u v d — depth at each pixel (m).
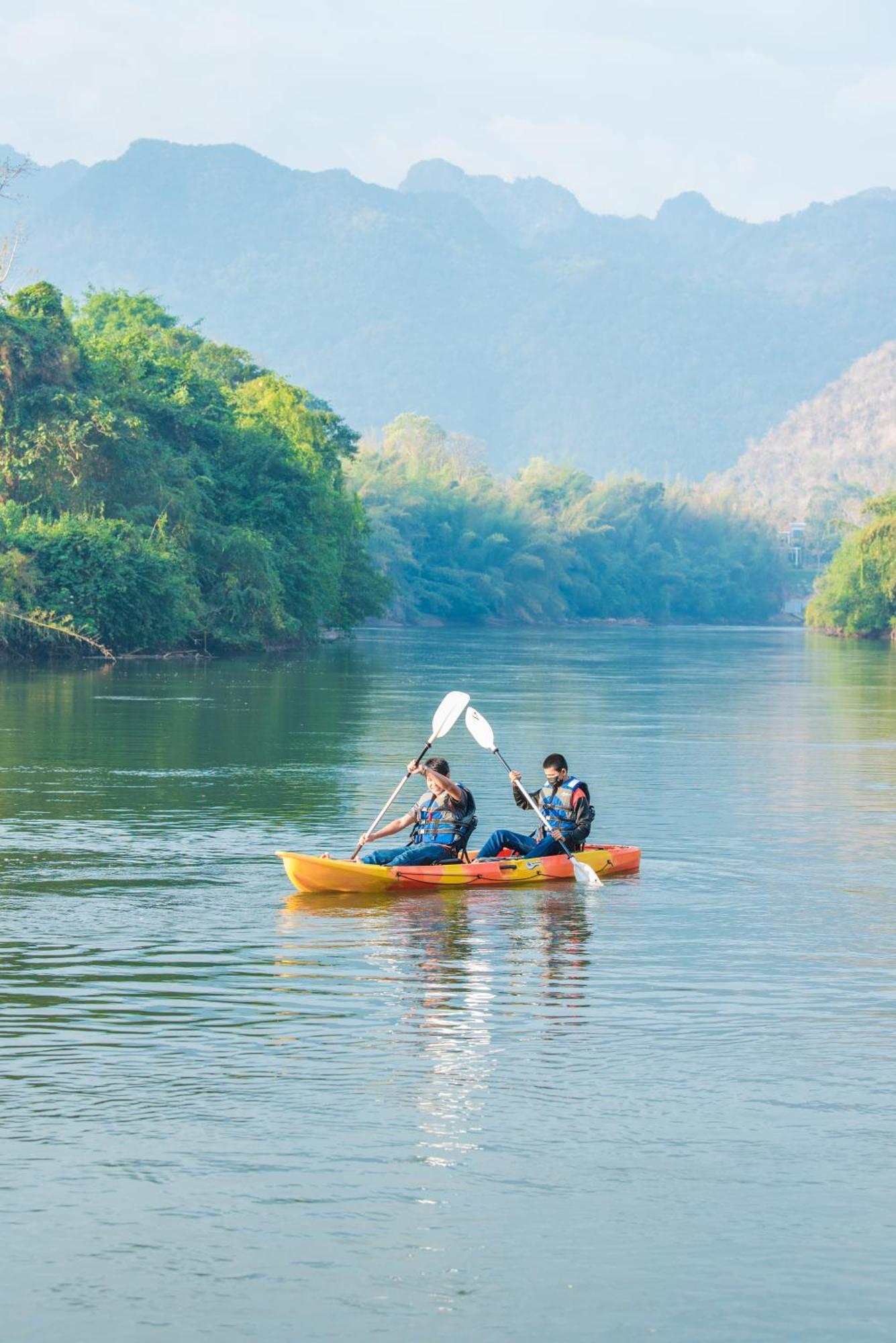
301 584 117.69
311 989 16.61
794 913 21.38
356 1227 10.51
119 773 36.97
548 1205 10.88
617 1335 9.19
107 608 90.75
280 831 28.25
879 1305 9.53
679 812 32.06
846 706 64.56
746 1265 10.02
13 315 97.38
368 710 57.38
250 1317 9.36
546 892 22.83
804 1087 13.41
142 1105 12.77
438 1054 14.23
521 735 49.09
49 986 16.66
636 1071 13.82
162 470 103.50
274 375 143.88
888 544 171.75
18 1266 9.95
